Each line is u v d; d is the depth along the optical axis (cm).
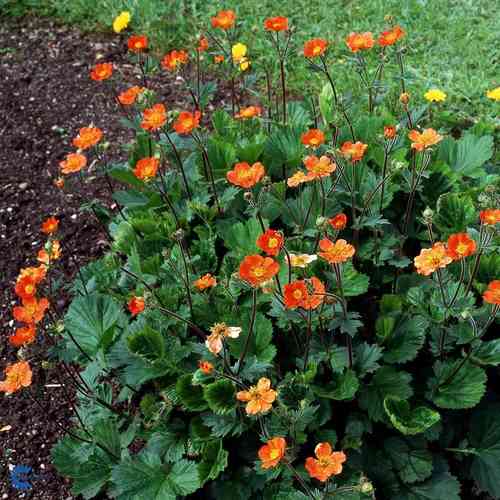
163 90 144
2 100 147
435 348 75
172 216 94
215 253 90
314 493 65
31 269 78
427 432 72
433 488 72
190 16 159
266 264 62
